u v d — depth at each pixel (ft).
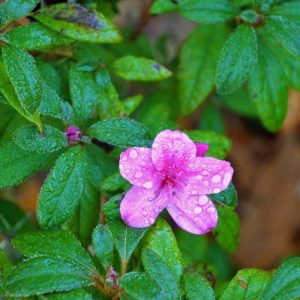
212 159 1.27
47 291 1.21
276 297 1.26
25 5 1.33
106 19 1.39
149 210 1.26
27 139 1.29
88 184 1.44
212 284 1.46
